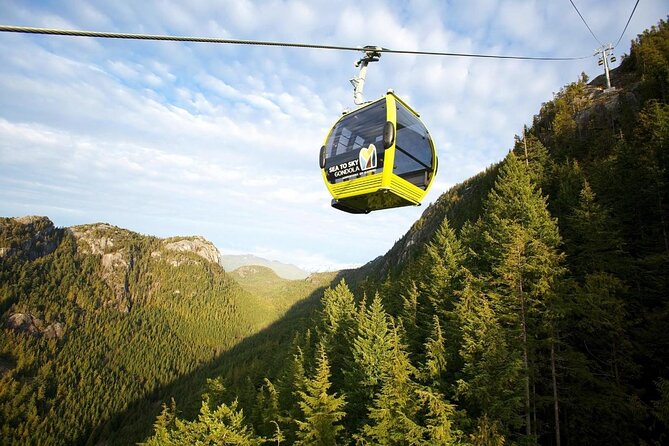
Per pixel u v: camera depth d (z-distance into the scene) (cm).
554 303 2228
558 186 4288
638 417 1883
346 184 1141
